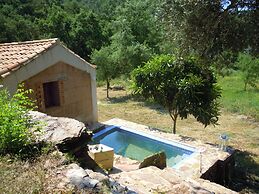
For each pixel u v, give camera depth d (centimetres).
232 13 680
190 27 712
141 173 641
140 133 1241
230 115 1761
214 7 680
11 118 455
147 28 3030
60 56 1105
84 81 1233
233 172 1027
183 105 1198
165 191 510
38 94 1034
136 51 2314
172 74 1231
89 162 504
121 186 380
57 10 5628
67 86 1159
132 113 1823
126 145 1178
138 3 3061
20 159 419
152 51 2588
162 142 1153
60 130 489
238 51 716
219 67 788
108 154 794
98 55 2277
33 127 473
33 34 4834
